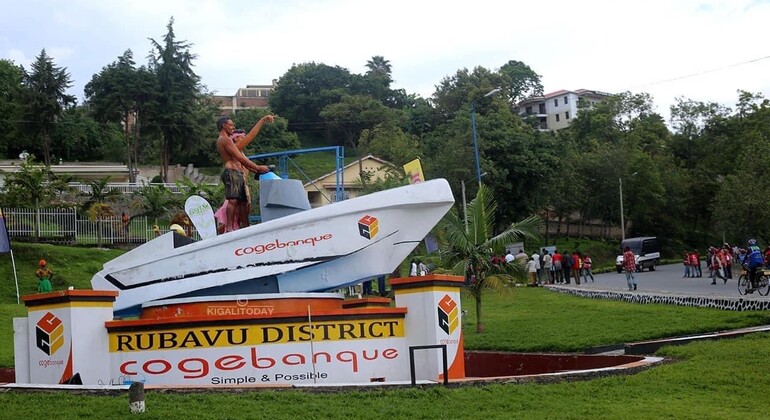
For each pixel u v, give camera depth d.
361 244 14.55
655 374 13.48
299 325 13.07
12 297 33.28
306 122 95.19
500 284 24.05
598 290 32.97
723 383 12.91
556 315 26.14
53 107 65.12
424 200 14.64
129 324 13.02
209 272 14.53
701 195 75.62
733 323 20.58
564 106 115.19
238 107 123.44
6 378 16.94
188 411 10.33
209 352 12.91
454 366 13.34
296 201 15.51
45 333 12.90
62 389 11.69
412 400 11.13
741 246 61.88
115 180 71.00
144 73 63.47
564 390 12.06
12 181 42.03
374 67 106.62
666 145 83.06
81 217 42.78
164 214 43.75
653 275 48.41
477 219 24.78
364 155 71.62
